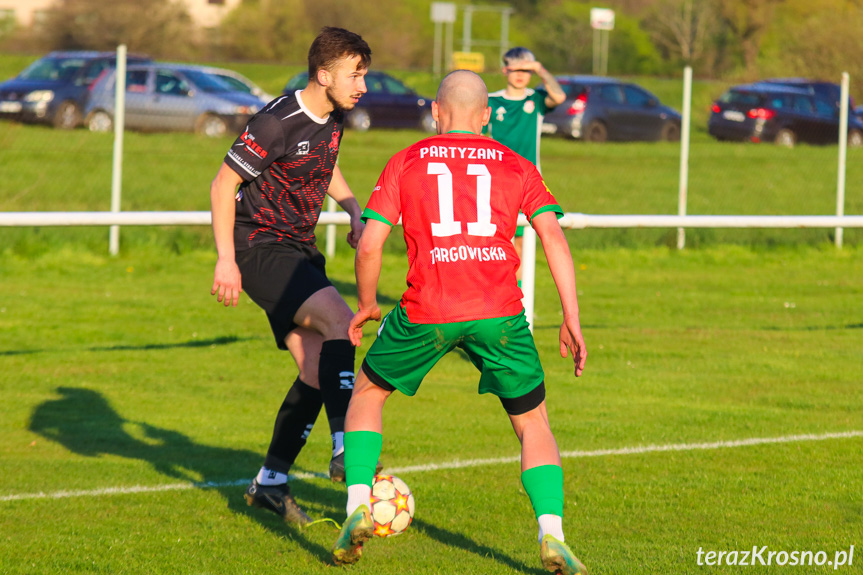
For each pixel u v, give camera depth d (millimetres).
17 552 9859
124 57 30500
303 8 129375
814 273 32219
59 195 39656
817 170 60500
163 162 49562
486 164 9086
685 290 28719
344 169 51531
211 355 19828
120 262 30828
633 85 72625
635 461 13227
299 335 11102
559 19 151250
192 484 12250
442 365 19422
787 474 12656
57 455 13375
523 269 17641
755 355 20250
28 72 55375
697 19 139125
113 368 18531
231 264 10492
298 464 13281
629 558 9844
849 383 17922
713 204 46188
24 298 25281
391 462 13141
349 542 8570
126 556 9820
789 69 76812
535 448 8969
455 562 9742
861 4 118438
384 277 29859
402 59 132125
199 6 126688
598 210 42469
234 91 57656
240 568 9555
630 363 19438
